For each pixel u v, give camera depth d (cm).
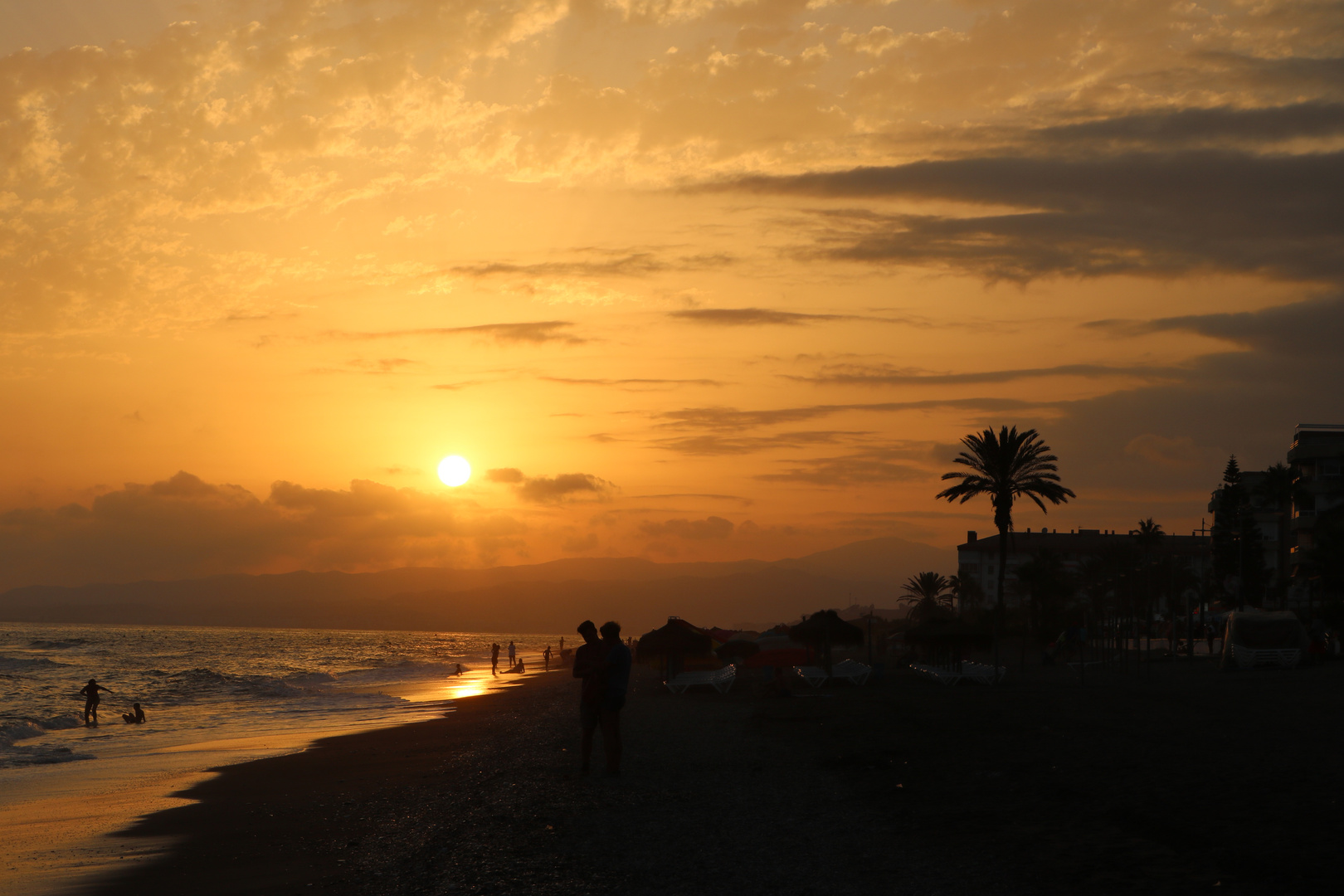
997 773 1221
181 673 7544
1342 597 5025
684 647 3766
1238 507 8944
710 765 1473
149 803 1445
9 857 1054
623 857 880
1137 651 3562
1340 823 843
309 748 2259
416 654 14762
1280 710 1912
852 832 936
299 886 864
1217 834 816
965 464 6075
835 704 2522
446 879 840
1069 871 740
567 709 3266
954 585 12988
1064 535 15700
